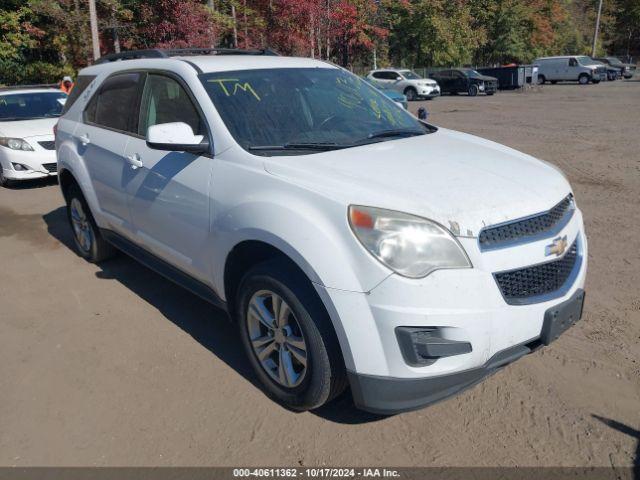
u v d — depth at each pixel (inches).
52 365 147.0
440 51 1685.5
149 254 169.5
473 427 118.6
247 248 125.8
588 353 143.6
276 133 138.1
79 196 207.9
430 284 100.7
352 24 1219.2
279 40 979.3
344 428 119.7
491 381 133.6
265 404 128.3
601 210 267.1
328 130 145.2
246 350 132.2
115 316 173.6
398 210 103.8
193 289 150.5
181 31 740.7
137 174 160.9
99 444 116.7
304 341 114.0
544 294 112.7
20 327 168.4
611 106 794.2
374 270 101.7
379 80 1204.5
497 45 1854.1
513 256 107.0
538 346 113.7
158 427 121.5
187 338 159.0
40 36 864.3
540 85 1460.4
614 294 176.1
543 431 116.3
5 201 324.5
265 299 124.6
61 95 412.2
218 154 134.8
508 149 150.6
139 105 167.9
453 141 148.3
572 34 2269.9
